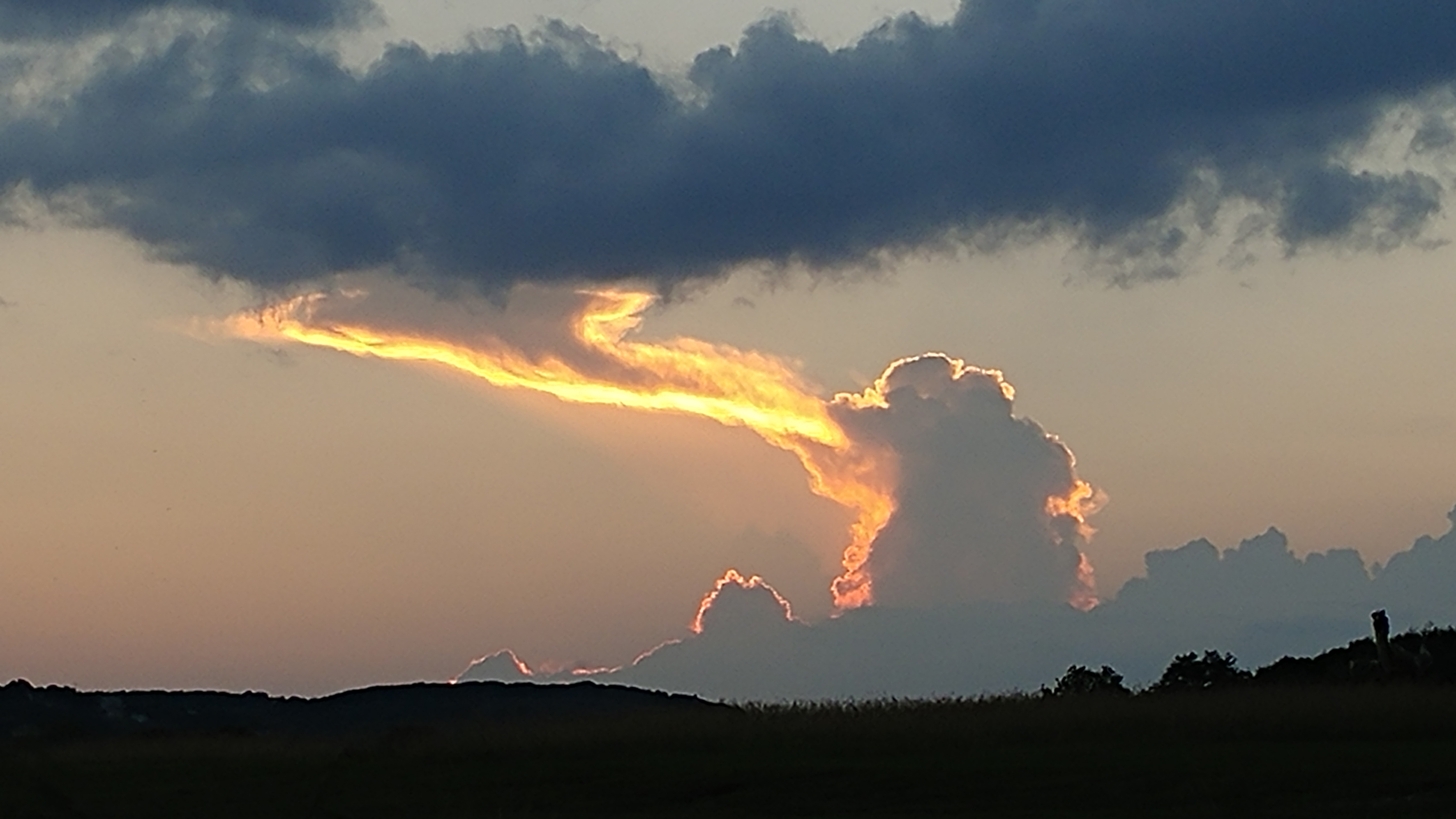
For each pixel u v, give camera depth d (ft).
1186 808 109.60
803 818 114.01
